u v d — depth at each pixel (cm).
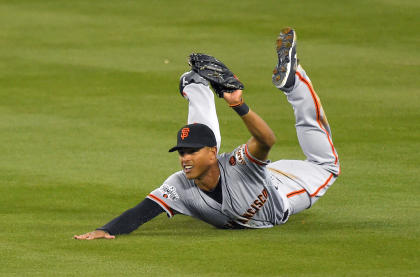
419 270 1906
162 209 2317
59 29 6103
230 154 2284
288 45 2534
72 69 5053
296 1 6681
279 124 3872
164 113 4122
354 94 4384
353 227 2369
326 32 5841
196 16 6372
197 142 2194
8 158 3372
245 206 2305
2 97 4503
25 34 5969
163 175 3105
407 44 5516
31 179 3055
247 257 2031
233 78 2050
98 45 5650
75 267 1961
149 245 2167
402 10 6306
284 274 1881
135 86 4672
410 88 4503
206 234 2314
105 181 3023
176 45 5597
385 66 4988
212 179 2269
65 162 3300
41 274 1906
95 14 6550
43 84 4756
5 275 1900
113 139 3669
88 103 4341
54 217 2567
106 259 2030
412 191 2816
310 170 2606
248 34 5838
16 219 2533
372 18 6134
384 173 3061
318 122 2638
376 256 2033
